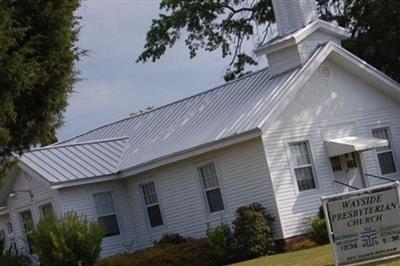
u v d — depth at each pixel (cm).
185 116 3158
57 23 1853
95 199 3031
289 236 2602
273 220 2620
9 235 3306
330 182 2784
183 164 2892
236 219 2616
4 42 1692
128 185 3116
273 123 2680
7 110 1744
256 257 2533
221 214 2780
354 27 3759
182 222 2920
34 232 2631
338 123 2883
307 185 2722
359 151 2902
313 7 3034
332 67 2928
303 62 2848
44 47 1848
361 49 3622
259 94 2844
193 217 2877
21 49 1758
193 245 2683
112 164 3097
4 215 3500
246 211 2598
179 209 2927
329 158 2814
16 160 2012
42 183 2950
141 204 3064
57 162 3048
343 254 1520
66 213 2792
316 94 2844
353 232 1523
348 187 2825
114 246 3014
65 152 3141
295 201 2661
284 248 2575
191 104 3241
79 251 2575
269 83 2891
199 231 2858
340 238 1523
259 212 2598
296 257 2062
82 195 2997
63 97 1936
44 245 2578
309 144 2769
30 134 1930
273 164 2644
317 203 2716
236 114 2792
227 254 2584
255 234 2552
